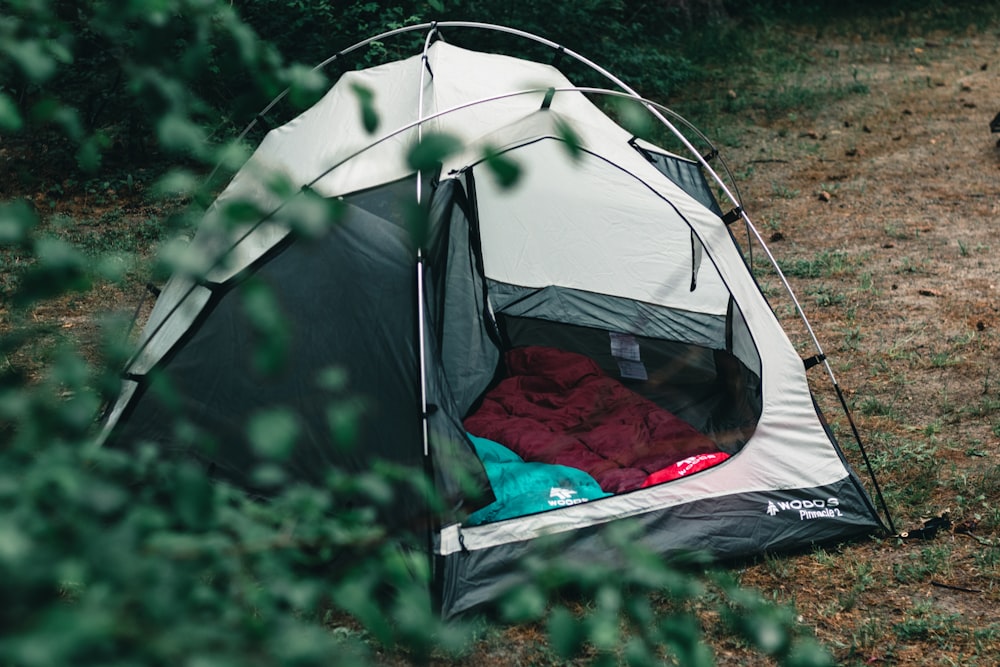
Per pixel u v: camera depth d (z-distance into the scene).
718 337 5.98
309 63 10.76
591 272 6.52
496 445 5.04
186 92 1.25
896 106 13.21
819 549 4.48
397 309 4.17
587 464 4.78
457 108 4.55
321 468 4.15
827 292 7.88
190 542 1.10
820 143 11.94
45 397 1.19
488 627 3.83
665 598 3.96
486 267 6.63
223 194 3.51
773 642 1.20
